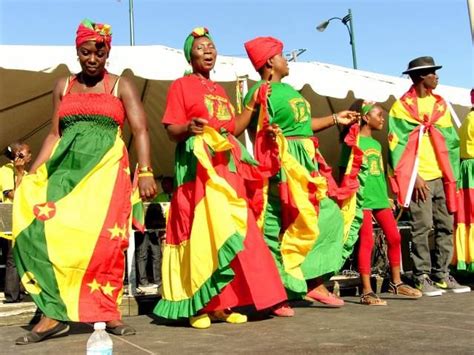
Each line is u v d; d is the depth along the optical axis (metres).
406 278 6.29
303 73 6.57
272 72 4.71
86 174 3.62
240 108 4.82
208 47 4.23
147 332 3.83
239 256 3.91
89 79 3.80
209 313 4.20
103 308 3.59
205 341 3.44
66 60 5.52
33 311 4.45
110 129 3.74
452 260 6.24
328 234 4.74
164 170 10.00
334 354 2.95
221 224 3.83
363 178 5.13
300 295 4.51
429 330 3.57
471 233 6.12
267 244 4.54
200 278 3.88
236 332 3.71
